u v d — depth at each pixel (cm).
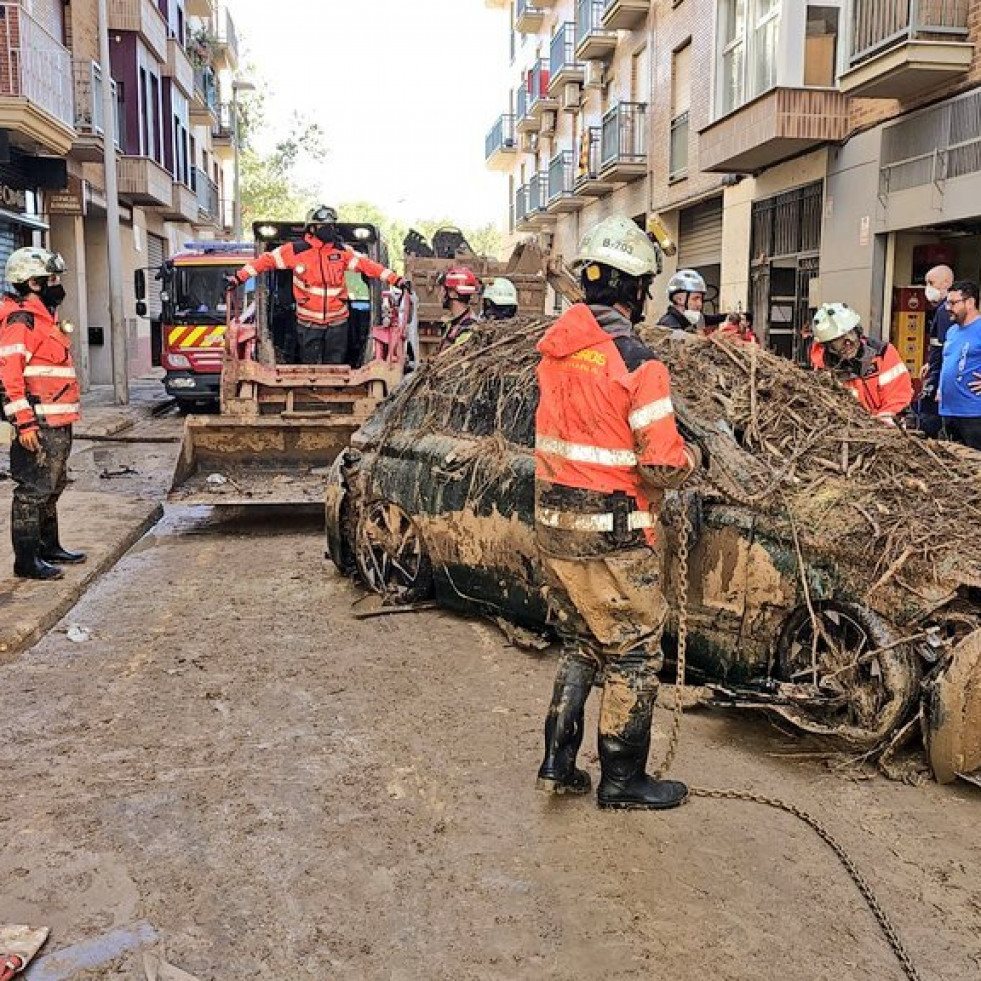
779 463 466
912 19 1126
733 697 452
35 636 593
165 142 3166
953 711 386
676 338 570
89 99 2100
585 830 370
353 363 1036
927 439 523
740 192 1780
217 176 5209
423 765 424
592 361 352
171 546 855
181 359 1752
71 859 351
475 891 331
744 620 446
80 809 387
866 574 412
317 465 941
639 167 2391
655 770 418
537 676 526
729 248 1842
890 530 412
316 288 966
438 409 639
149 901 327
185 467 900
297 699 497
